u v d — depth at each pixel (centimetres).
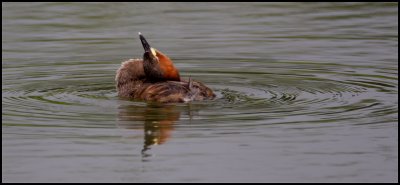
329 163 2723
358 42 5169
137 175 2630
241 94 3747
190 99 3472
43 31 5550
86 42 5216
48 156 2806
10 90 3866
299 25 5738
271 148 2869
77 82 4109
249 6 6506
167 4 6600
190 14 6144
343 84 4006
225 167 2694
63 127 3119
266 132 3042
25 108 3434
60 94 3772
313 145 2898
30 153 2836
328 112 3341
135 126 3123
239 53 4875
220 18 5988
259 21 5900
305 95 3722
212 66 4562
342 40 5234
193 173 2647
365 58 4694
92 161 2758
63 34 5462
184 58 4772
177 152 2831
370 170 2673
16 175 2634
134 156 2795
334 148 2866
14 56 4791
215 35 5409
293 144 2908
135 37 5362
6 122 3197
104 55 4841
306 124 3148
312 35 5403
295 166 2702
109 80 4181
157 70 3609
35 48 5031
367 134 3020
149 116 3262
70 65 4562
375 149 2858
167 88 3472
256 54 4856
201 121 3175
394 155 2794
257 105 3466
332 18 5988
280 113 3319
